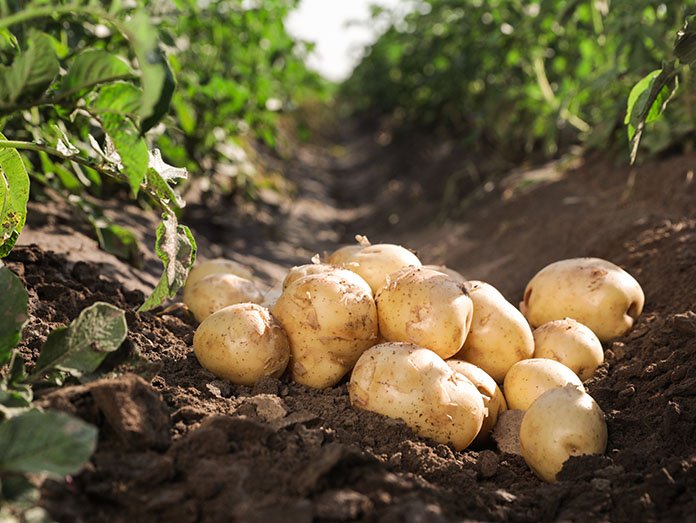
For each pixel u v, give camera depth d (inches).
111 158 19.1
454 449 19.3
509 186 54.4
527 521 15.9
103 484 14.2
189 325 25.2
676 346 23.5
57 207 34.2
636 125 22.6
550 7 45.8
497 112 59.4
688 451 18.1
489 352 22.0
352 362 21.3
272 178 70.5
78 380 16.9
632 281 25.7
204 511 14.1
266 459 15.8
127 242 30.7
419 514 14.1
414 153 96.9
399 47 99.2
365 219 70.6
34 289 22.9
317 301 20.6
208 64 50.1
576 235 37.7
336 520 13.9
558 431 18.2
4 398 14.7
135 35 14.1
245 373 20.6
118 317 17.1
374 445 18.2
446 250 47.4
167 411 16.9
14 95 16.6
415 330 20.3
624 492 16.0
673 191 37.4
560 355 22.8
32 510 12.9
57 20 27.6
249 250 47.1
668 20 40.2
